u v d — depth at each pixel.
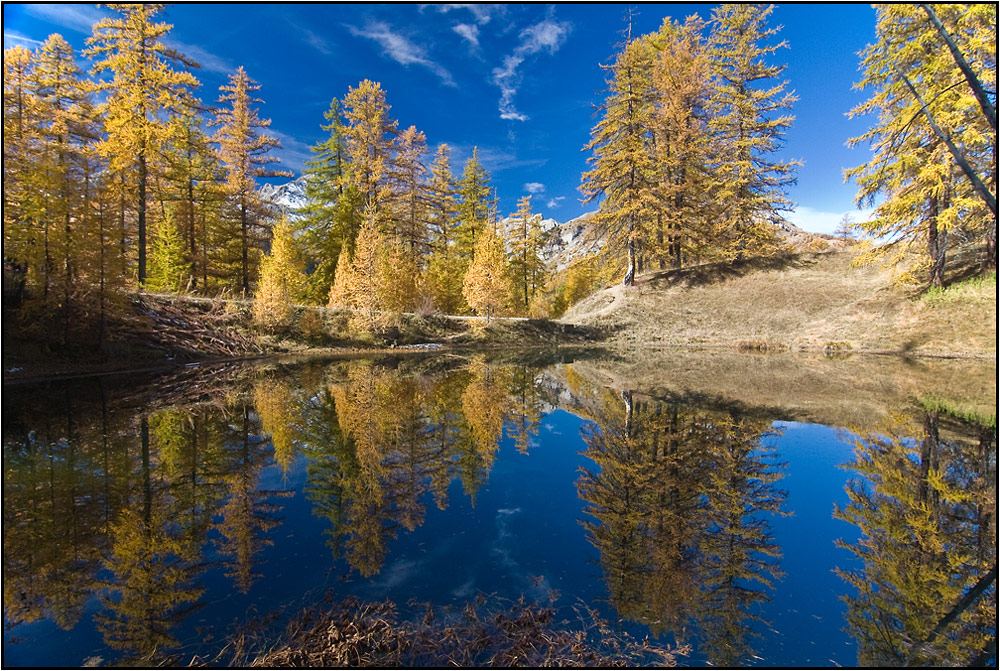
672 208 31.47
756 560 3.54
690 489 5.04
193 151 24.45
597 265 43.38
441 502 4.70
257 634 2.66
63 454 6.30
